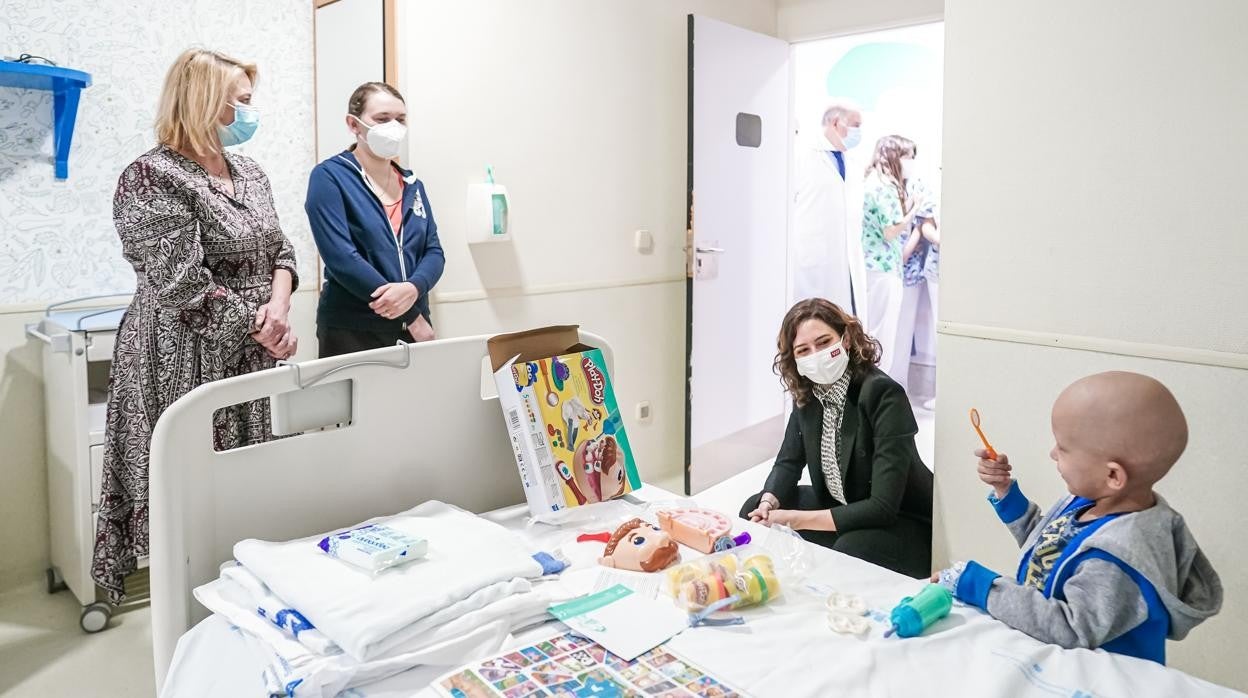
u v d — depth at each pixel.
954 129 2.02
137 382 1.94
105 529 2.04
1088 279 1.83
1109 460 1.12
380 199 2.33
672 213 3.44
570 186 2.99
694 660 1.04
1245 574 1.69
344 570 1.15
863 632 1.11
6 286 2.41
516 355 1.54
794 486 2.23
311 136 2.89
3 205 2.37
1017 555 1.98
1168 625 1.12
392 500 1.44
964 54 1.98
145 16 2.53
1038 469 1.94
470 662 1.03
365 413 1.39
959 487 2.08
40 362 2.50
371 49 2.51
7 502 2.50
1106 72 1.77
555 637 1.10
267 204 2.11
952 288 2.05
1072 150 1.83
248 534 1.28
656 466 3.51
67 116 2.37
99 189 2.52
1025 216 1.92
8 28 2.31
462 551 1.22
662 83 3.32
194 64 1.89
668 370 3.51
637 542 1.32
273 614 1.08
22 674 2.07
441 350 1.47
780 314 3.87
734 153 3.46
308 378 1.31
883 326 4.40
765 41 3.57
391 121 2.27
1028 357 1.94
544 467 1.47
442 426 1.49
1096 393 1.13
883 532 2.03
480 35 2.64
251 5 2.71
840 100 4.31
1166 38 1.69
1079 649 1.08
